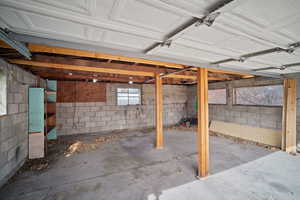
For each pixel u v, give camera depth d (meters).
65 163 3.12
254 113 4.73
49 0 0.87
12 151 2.57
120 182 2.40
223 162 3.09
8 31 1.23
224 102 5.77
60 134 5.36
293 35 1.34
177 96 7.60
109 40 1.47
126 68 3.27
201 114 2.51
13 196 2.05
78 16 1.04
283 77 3.59
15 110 2.69
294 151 3.58
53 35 1.33
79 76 4.37
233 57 2.08
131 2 0.88
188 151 3.80
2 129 2.26
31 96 3.35
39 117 3.42
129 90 6.57
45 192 2.15
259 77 4.46
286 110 3.71
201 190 2.17
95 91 5.89
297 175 2.55
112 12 1.00
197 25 1.12
